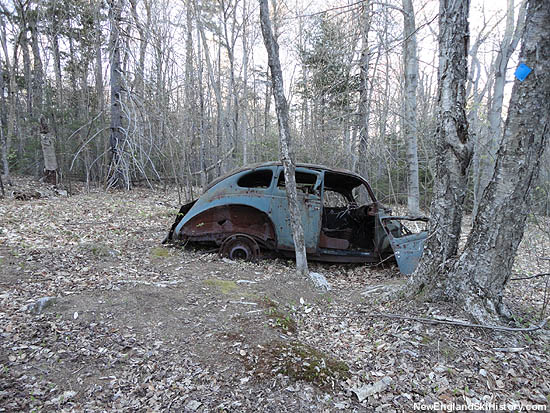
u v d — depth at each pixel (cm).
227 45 1491
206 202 529
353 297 411
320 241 560
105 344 271
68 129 1377
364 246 597
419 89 1146
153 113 771
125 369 246
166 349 272
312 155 1068
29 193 1002
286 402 223
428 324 309
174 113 1032
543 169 513
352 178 564
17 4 1345
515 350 276
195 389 231
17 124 1667
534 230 636
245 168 541
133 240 588
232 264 500
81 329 287
